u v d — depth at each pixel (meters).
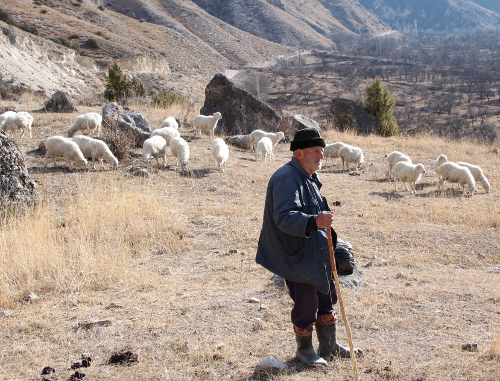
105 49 77.12
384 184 13.16
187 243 8.18
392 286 6.33
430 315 5.40
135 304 5.79
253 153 16.08
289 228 3.77
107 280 6.54
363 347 4.64
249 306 5.64
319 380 4.02
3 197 8.94
